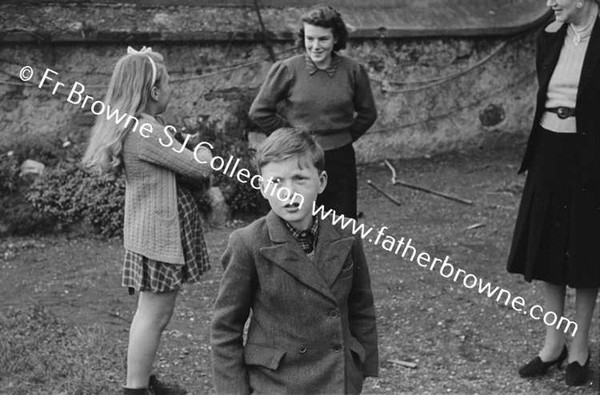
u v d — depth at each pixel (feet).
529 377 19.95
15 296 23.94
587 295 19.44
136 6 35.73
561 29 19.07
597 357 21.01
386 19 41.32
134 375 16.97
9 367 18.62
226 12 37.42
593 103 18.53
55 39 33.35
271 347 12.48
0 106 33.24
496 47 44.19
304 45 21.58
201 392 18.67
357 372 12.78
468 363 20.75
